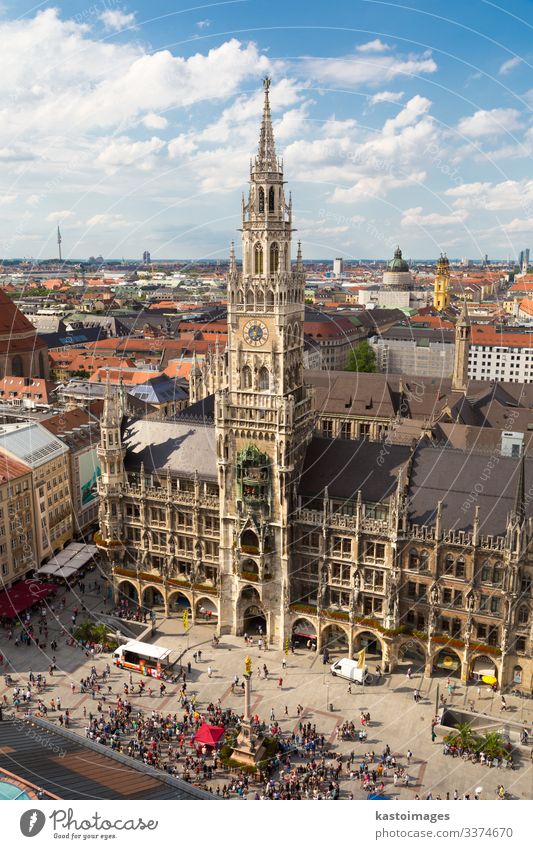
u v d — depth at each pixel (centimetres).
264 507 9869
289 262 9719
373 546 9475
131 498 11350
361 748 8181
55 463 12938
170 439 11550
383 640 9475
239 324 9606
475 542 8794
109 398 11275
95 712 8856
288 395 9656
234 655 10075
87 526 14112
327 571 9844
